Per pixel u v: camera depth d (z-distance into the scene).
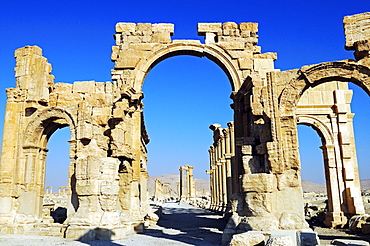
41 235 20.39
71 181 20.78
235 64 26.98
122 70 27.02
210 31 27.66
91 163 19.42
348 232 21.20
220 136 41.41
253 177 16.50
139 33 27.47
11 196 22.59
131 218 22.55
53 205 30.00
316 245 12.43
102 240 18.17
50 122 23.81
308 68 17.81
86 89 25.64
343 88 27.88
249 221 15.92
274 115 17.61
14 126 23.53
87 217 18.95
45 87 23.97
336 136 27.16
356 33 18.95
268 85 18.09
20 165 23.02
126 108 22.72
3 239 18.70
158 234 21.12
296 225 15.80
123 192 22.75
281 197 16.53
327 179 27.19
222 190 40.22
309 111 27.59
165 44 27.25
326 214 26.58
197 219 31.81
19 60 24.67
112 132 21.53
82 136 19.88
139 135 25.81
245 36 27.52
